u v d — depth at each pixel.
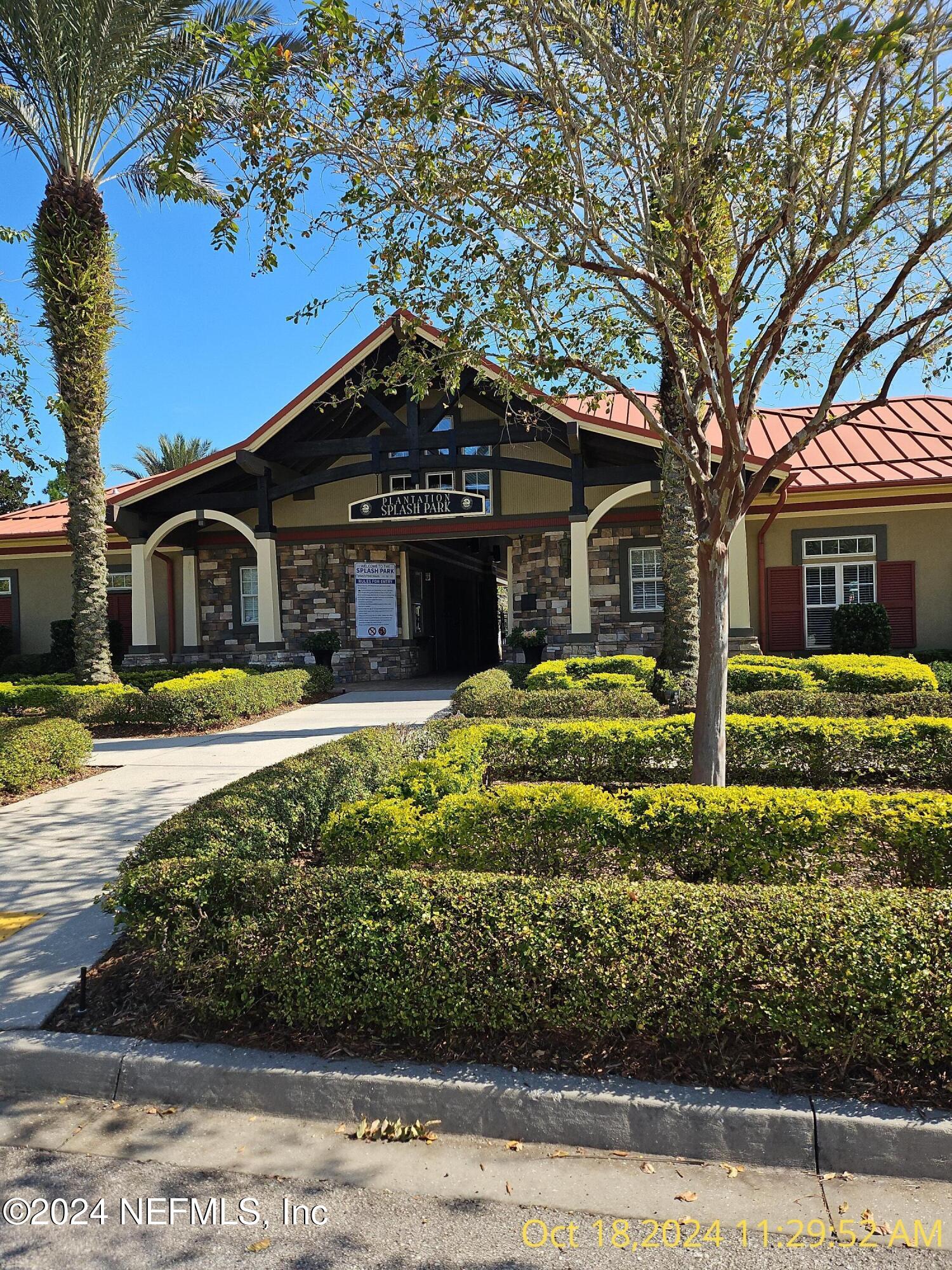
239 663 18.45
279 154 4.71
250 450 16.08
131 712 11.34
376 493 17.50
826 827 4.02
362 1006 3.18
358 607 17.67
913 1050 2.85
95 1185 2.70
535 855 4.21
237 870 3.63
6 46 11.35
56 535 19.22
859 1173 2.68
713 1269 2.29
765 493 14.62
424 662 20.25
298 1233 2.47
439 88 4.58
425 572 20.75
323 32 4.39
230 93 8.27
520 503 16.78
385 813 4.38
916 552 15.36
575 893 3.31
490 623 28.12
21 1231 2.51
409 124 4.92
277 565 17.84
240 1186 2.68
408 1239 2.43
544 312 5.40
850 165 4.50
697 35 4.38
